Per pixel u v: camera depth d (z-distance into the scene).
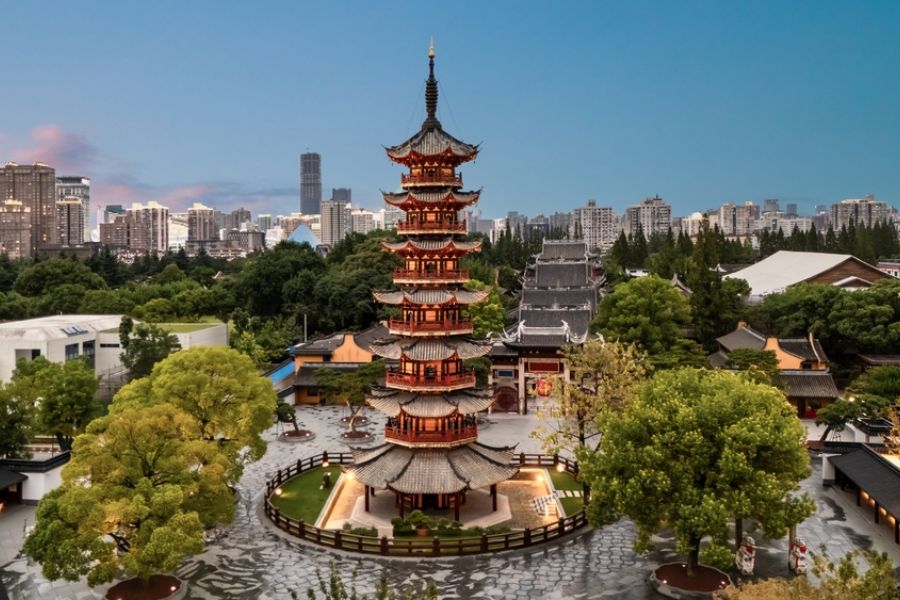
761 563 53.16
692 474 47.50
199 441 53.41
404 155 64.12
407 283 65.31
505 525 61.72
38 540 44.78
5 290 187.88
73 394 74.38
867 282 142.00
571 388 69.00
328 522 62.62
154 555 44.53
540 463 77.25
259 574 52.66
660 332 101.56
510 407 101.25
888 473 61.28
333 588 41.81
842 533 58.34
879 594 32.91
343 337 115.81
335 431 91.50
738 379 53.03
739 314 129.12
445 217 65.75
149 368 98.69
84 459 49.41
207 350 68.69
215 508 52.75
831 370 113.94
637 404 52.09
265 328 133.75
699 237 178.38
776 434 47.28
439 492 60.09
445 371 65.06
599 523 50.84
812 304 117.62
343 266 164.50
